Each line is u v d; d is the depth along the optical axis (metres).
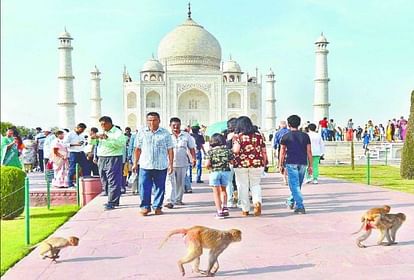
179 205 12.41
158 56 73.50
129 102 67.12
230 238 6.30
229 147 12.29
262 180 19.14
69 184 16.72
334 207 11.74
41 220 11.95
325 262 6.79
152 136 10.89
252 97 68.88
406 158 20.41
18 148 17.64
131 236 8.66
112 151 11.85
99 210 11.71
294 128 11.12
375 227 7.50
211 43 71.69
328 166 29.33
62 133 17.14
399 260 6.86
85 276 6.30
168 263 6.86
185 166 12.38
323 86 52.41
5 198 11.98
